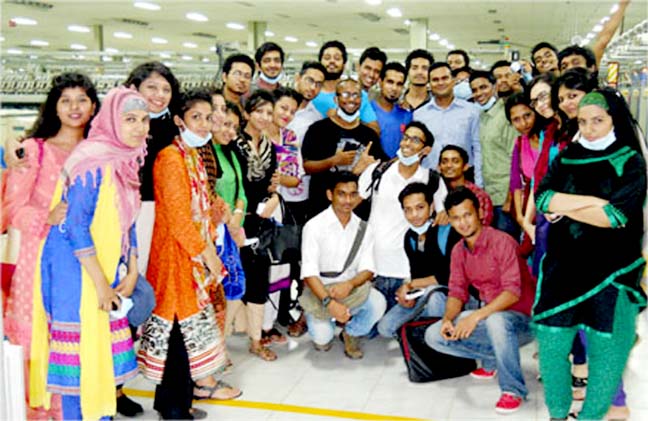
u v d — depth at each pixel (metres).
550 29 17.08
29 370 2.40
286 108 3.59
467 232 3.04
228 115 3.11
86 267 2.32
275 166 3.53
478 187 3.66
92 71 6.36
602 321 2.39
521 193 3.54
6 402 2.10
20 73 6.08
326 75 4.26
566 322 2.46
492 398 3.07
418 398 3.08
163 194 2.61
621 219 2.28
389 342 3.87
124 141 2.36
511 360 2.89
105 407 2.42
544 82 3.08
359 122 3.96
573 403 2.85
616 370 2.42
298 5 12.57
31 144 2.39
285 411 2.92
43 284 2.36
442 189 3.66
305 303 3.56
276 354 3.65
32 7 13.14
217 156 3.16
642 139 2.44
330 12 13.70
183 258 2.66
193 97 2.63
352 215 3.52
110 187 2.34
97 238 2.36
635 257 2.38
